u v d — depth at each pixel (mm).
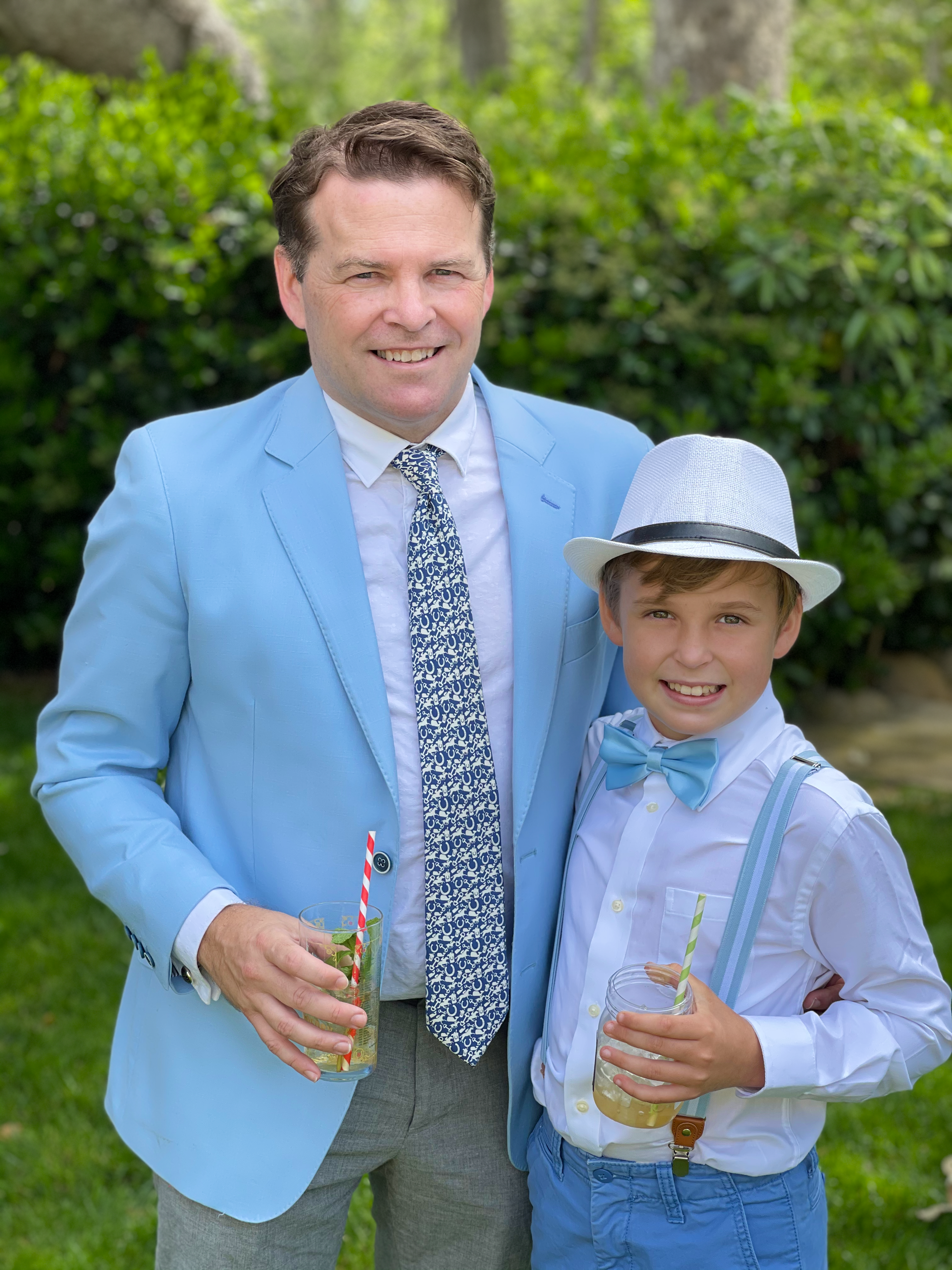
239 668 1758
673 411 5750
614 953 1765
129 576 1771
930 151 5629
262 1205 1771
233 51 8758
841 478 6250
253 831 1794
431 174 1688
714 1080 1601
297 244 1743
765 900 1693
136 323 6312
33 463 6254
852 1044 1660
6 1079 3432
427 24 24969
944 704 6977
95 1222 2900
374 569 1815
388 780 1750
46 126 6336
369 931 1662
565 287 5613
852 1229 2854
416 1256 2000
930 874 4613
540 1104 1886
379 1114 1860
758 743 1755
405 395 1730
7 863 4730
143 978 1906
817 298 5730
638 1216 1732
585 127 5980
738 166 5758
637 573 1742
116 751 1827
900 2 15586
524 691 1826
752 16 8383
